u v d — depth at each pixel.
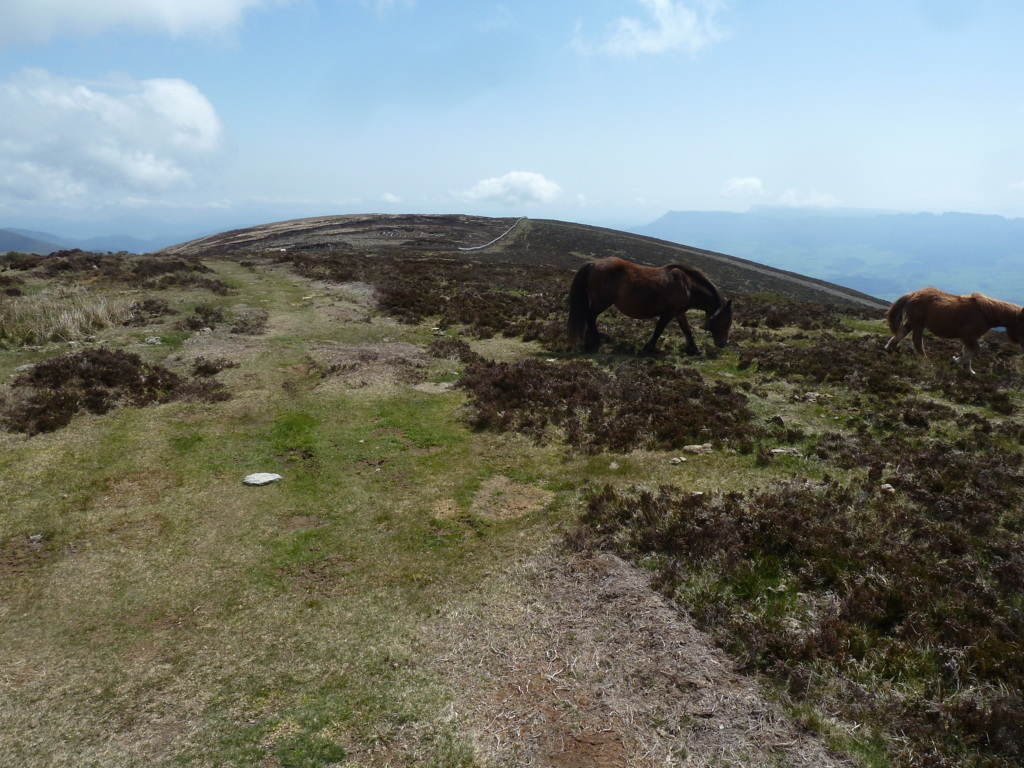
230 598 5.78
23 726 4.24
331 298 20.73
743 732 4.07
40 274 22.19
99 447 9.01
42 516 7.13
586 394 11.19
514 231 71.12
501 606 5.57
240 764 3.90
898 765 3.77
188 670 4.82
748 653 4.74
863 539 6.20
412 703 4.42
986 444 8.85
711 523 6.46
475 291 23.27
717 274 54.75
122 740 4.12
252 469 8.55
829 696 4.30
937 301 12.80
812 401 11.08
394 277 25.61
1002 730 3.93
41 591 5.84
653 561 6.09
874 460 8.28
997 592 5.40
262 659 4.94
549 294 23.80
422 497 7.78
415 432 9.94
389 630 5.28
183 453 8.98
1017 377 12.39
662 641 4.96
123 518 7.19
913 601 5.15
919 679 4.45
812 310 22.55
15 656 4.97
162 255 30.91
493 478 8.35
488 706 4.38
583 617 5.34
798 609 5.24
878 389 11.54
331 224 75.75
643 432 9.66
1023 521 6.55
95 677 4.73
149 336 14.91
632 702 4.36
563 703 4.38
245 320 16.97
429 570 6.20
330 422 10.28
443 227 75.06
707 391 11.45
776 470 8.19
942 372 12.42
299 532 6.97
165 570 6.22
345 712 4.35
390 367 13.23
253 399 11.19
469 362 13.83
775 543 6.14
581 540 6.49
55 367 11.40
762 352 14.40
